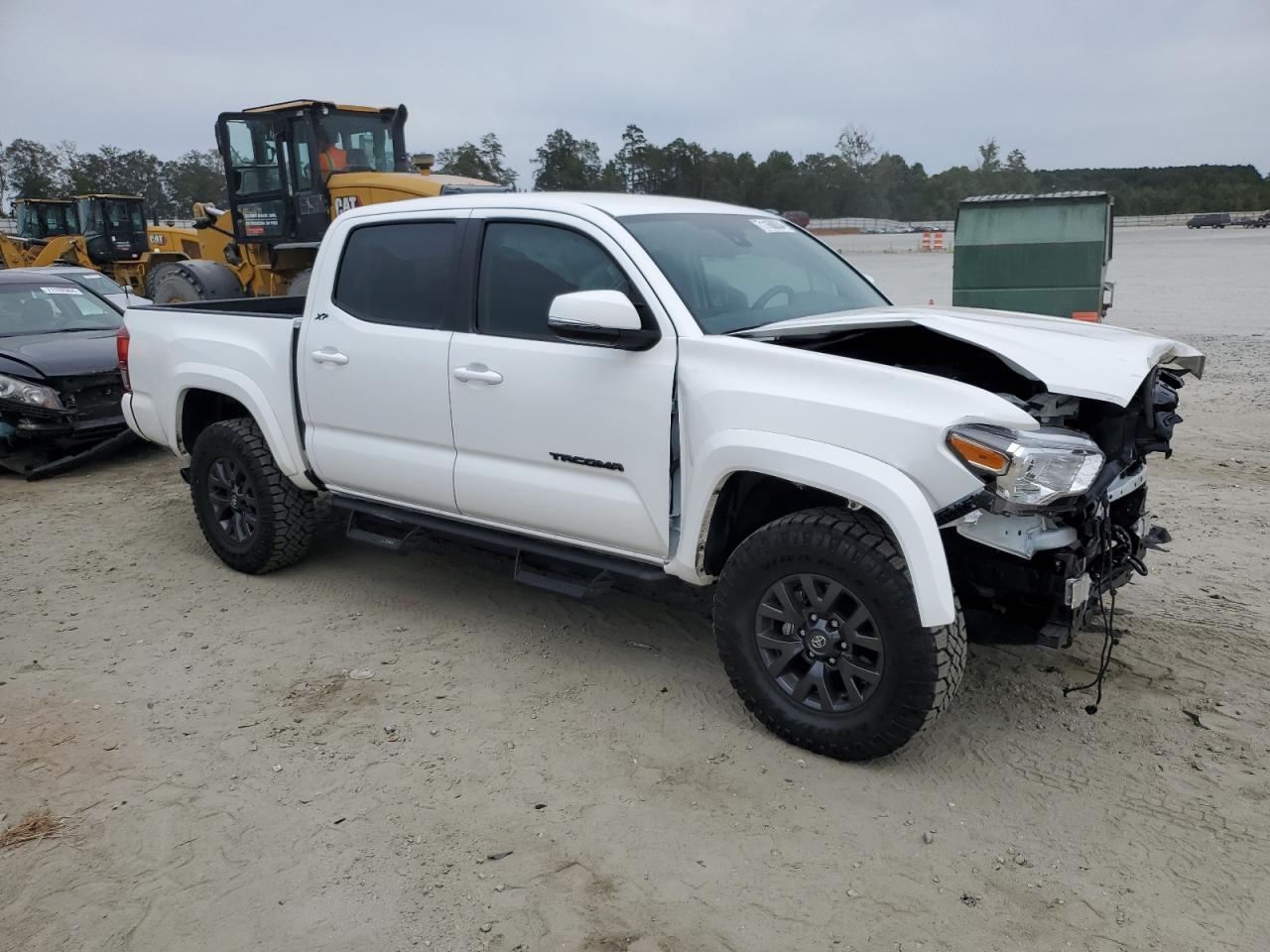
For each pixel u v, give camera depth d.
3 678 4.46
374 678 4.38
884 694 3.38
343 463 4.98
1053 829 3.22
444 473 4.54
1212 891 2.91
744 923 2.83
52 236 22.67
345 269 4.91
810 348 3.96
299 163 12.96
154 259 17.27
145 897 3.00
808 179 109.19
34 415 7.89
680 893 2.95
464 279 4.42
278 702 4.18
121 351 6.12
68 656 4.68
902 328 3.86
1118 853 3.09
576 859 3.12
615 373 3.89
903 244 58.81
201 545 6.28
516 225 4.33
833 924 2.81
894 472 3.25
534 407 4.14
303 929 2.85
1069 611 3.41
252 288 14.20
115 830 3.33
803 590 3.58
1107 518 3.57
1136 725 3.82
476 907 2.91
